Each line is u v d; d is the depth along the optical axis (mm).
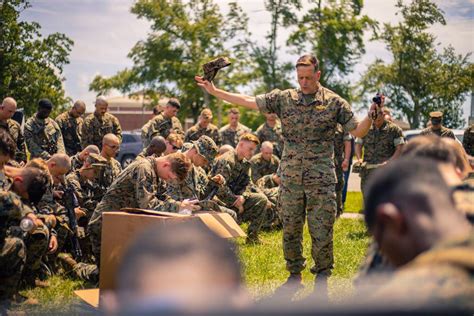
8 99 8281
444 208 1229
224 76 40812
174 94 41406
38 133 9258
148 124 10656
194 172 7004
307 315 743
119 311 781
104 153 7336
